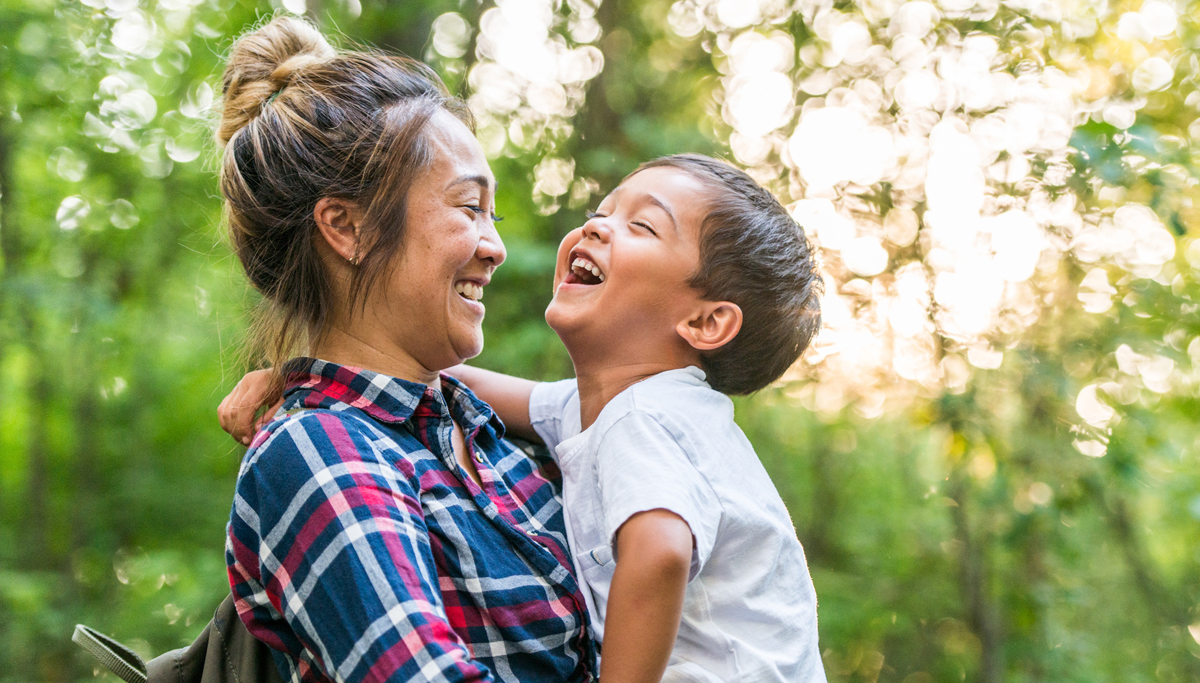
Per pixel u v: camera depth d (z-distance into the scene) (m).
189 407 7.43
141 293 6.73
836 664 7.20
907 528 7.27
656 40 5.76
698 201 1.41
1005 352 4.80
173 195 6.25
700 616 1.21
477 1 5.27
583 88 5.60
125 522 7.16
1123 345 4.71
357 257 1.22
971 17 4.62
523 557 1.18
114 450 7.38
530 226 5.32
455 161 1.27
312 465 1.04
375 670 0.94
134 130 5.88
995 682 5.61
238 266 1.37
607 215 1.47
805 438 7.75
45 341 6.89
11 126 5.74
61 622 6.30
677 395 1.32
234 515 1.10
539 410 1.54
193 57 5.73
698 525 1.14
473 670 0.93
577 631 1.18
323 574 0.99
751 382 1.55
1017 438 4.68
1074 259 4.62
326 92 1.27
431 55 5.02
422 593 0.98
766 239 1.44
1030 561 5.67
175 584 6.27
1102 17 4.53
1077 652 5.98
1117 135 3.65
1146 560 6.39
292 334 1.29
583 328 1.39
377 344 1.26
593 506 1.27
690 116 5.83
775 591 1.29
